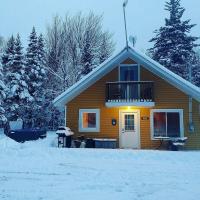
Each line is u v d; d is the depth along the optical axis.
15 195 8.10
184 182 9.64
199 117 22.89
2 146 18.14
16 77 38.09
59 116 41.50
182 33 42.31
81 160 13.77
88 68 43.19
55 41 45.69
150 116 23.41
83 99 24.44
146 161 13.60
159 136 23.19
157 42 43.31
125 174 10.78
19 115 38.78
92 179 10.00
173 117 23.19
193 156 14.59
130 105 23.14
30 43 41.41
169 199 7.77
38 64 40.81
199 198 7.87
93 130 24.09
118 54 23.55
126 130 23.67
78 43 45.50
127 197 7.92
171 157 14.41
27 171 11.23
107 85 23.70
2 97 33.88
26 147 18.31
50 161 13.46
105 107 24.08
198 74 42.97
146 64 23.70
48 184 9.34
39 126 41.50
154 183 9.48
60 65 44.06
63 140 23.16
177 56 41.31
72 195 8.11
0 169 11.59
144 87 23.25
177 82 22.61
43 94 41.12
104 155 14.96
